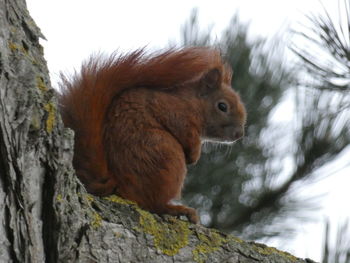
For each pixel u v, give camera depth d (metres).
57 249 5.67
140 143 8.28
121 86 8.51
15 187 5.38
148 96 8.63
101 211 6.57
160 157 8.30
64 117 7.97
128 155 8.20
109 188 7.95
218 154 12.48
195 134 9.17
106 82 8.34
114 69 8.45
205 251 7.08
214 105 10.38
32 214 5.50
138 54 8.70
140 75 8.62
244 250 7.35
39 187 5.62
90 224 6.20
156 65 8.67
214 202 12.37
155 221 6.91
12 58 5.57
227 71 11.40
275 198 12.41
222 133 10.48
